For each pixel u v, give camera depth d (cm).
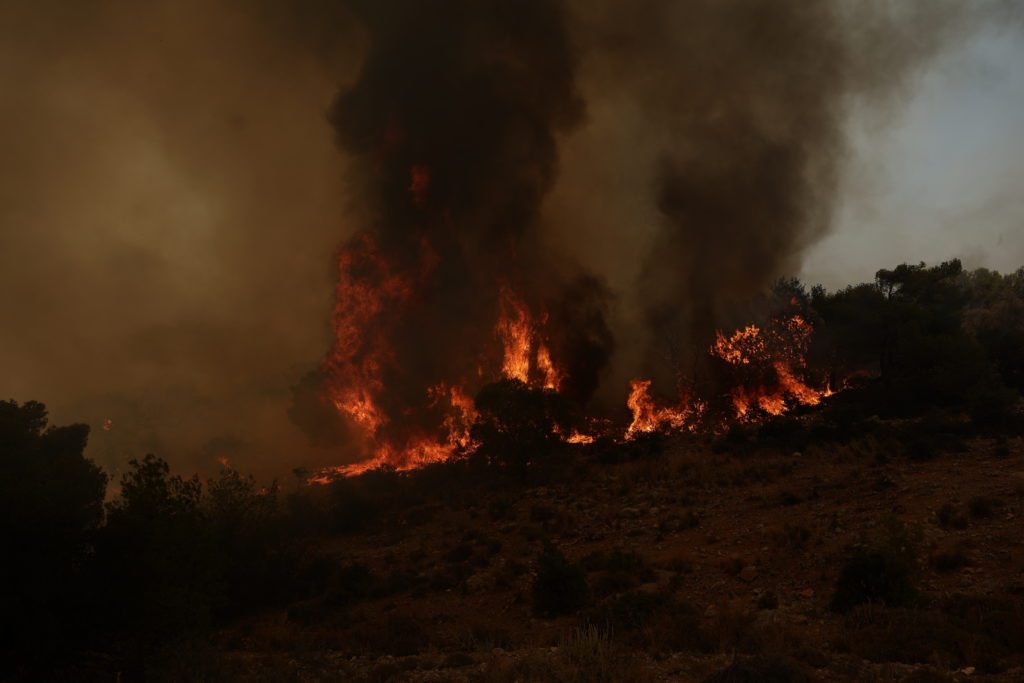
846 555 1605
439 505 2878
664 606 1452
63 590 1134
